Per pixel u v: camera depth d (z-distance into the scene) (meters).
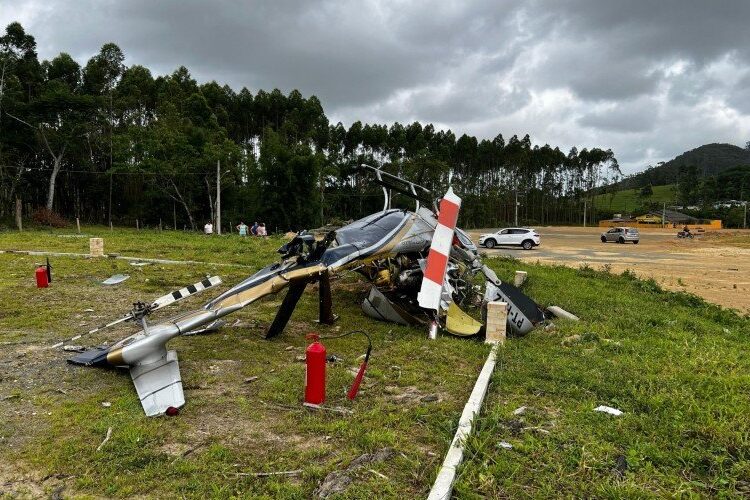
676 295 11.03
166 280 10.37
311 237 6.65
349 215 58.25
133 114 51.75
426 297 6.56
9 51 38.75
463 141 97.81
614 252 28.95
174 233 30.36
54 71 43.47
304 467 3.29
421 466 3.29
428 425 3.91
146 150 41.00
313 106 68.50
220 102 67.94
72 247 16.41
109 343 6.01
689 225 76.62
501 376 4.98
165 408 4.13
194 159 40.75
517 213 94.12
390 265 8.16
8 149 36.53
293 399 4.44
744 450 3.45
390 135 85.88
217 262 13.48
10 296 8.48
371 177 10.42
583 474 3.16
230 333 6.66
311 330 6.96
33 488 3.04
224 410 4.21
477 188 99.19
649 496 2.91
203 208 45.19
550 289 10.84
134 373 4.72
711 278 17.45
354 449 3.51
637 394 4.52
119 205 46.25
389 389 4.73
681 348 6.20
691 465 3.28
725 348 6.41
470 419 3.81
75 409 4.14
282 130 61.22
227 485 3.06
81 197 45.97
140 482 3.10
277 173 42.78
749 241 39.53
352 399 4.42
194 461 3.36
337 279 10.46
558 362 5.49
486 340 6.40
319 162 44.16
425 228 8.31
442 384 4.87
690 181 122.00
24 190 39.56
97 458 3.37
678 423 3.86
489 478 3.08
